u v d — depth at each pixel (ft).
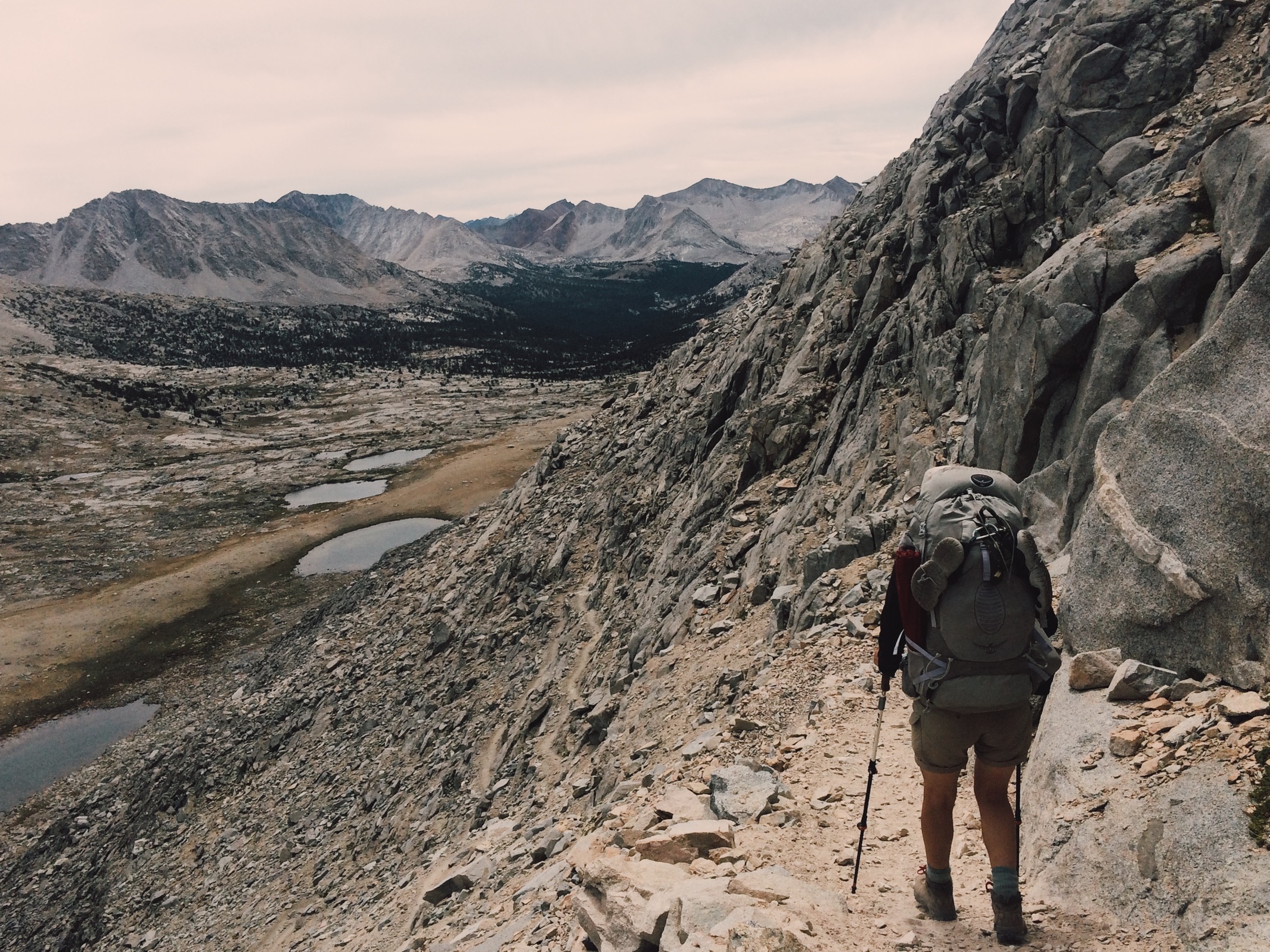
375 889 78.02
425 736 111.04
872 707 32.37
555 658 105.19
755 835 23.18
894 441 61.87
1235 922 12.30
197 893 110.52
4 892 141.08
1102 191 51.60
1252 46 48.26
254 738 152.15
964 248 62.54
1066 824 17.04
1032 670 14.20
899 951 14.94
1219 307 30.50
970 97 84.28
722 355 142.51
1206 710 16.96
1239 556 17.40
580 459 175.01
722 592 72.33
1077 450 33.37
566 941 22.53
